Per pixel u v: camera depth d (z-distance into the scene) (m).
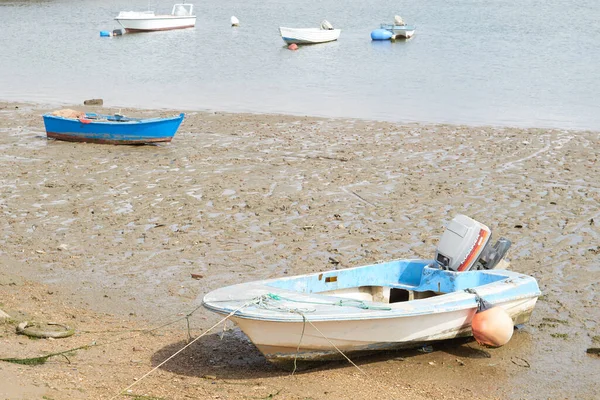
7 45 49.12
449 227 10.69
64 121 21.45
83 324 10.40
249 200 16.06
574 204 15.89
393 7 72.62
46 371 8.52
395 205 15.79
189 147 21.00
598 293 11.69
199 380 8.70
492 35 52.09
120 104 28.97
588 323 10.70
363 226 14.56
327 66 39.78
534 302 10.42
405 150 20.52
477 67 38.84
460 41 49.53
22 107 27.84
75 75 37.19
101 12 70.50
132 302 11.30
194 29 57.84
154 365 9.11
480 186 17.12
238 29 57.81
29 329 9.84
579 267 12.65
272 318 8.41
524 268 12.60
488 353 9.82
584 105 28.70
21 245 13.57
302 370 9.17
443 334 9.61
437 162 19.23
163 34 54.81
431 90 32.19
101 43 49.97
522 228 14.45
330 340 8.87
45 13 69.75
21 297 11.27
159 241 13.76
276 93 31.47
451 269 10.56
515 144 21.25
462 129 23.39
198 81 34.97
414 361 9.55
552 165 18.98
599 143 21.47
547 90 32.12
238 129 23.42
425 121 25.08
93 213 15.30
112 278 12.18
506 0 76.44
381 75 36.53
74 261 12.85
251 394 8.32
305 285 10.03
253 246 13.52
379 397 8.45
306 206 15.70
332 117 25.70
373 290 10.73
